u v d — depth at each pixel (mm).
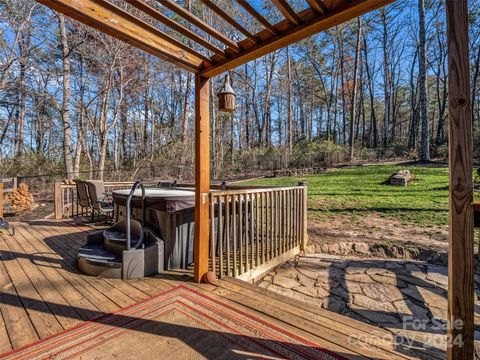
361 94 22047
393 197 6895
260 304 2252
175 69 14406
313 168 13570
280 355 1626
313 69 22125
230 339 1779
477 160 11727
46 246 3967
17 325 1940
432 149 15086
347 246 4227
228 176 14422
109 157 18406
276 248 3594
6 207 7414
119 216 4285
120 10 1723
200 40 2061
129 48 10750
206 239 2760
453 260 1260
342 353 1641
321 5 1739
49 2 1567
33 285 2629
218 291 2500
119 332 1855
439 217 5270
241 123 23203
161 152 14328
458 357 1251
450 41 1236
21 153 12930
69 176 9555
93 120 15148
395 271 3430
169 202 3002
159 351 1662
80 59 13000
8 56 10016
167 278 2828
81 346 1706
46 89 12961
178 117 18359
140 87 13945
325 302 2725
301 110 24219
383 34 19984
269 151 15438
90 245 3533
